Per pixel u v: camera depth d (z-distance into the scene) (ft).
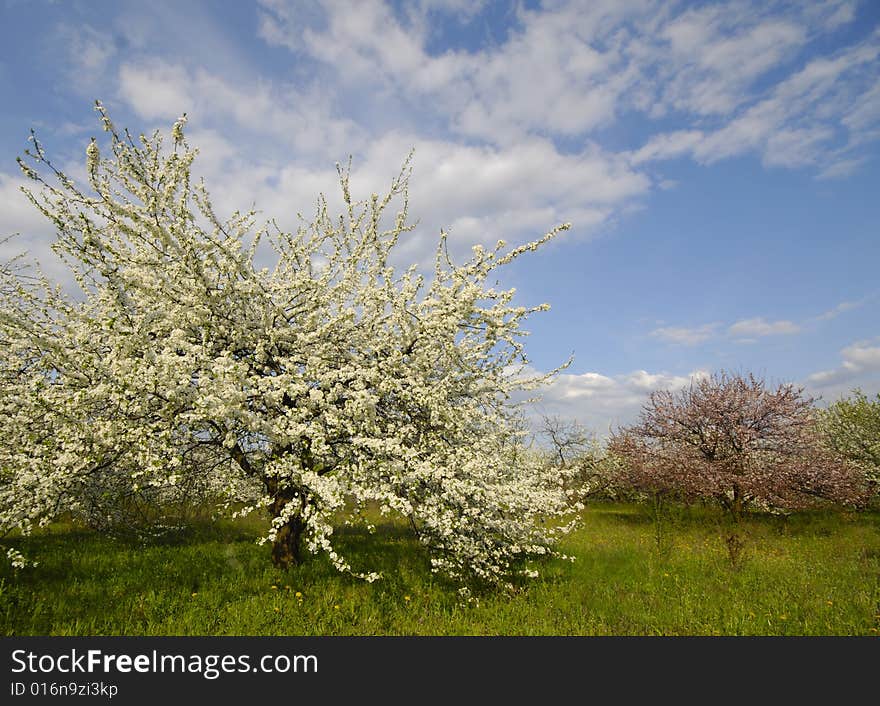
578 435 91.20
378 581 23.97
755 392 57.62
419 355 24.86
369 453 22.98
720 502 54.90
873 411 70.49
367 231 27.30
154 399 21.16
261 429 21.21
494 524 24.29
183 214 21.38
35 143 18.24
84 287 26.08
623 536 41.75
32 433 21.75
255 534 34.65
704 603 23.06
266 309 24.07
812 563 31.32
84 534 31.32
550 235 22.93
